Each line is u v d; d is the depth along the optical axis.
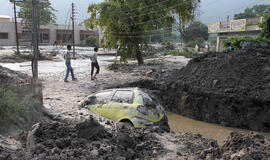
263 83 11.23
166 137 6.14
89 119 5.17
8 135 5.11
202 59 15.07
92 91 12.96
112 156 4.36
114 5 24.41
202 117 11.99
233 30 30.53
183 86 13.17
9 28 58.41
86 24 26.08
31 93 7.43
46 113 7.27
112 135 5.38
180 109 13.12
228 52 15.17
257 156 4.12
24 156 4.02
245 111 10.66
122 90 7.94
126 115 6.97
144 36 25.34
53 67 24.30
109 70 22.38
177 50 42.25
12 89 6.88
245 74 12.14
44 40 64.44
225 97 11.20
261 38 24.00
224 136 9.46
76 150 4.30
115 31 25.27
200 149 5.29
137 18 24.77
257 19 27.20
